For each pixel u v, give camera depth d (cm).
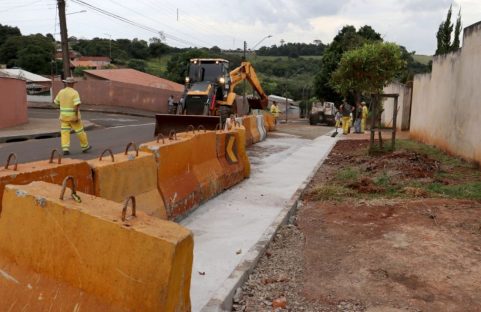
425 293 384
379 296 381
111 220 266
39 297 279
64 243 279
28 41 6681
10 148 1238
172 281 252
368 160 1112
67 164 393
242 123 1388
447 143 1277
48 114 2842
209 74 1956
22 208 296
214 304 355
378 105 1266
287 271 443
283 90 7550
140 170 502
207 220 598
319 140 1750
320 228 571
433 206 649
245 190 785
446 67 1327
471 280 408
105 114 3045
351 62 2034
